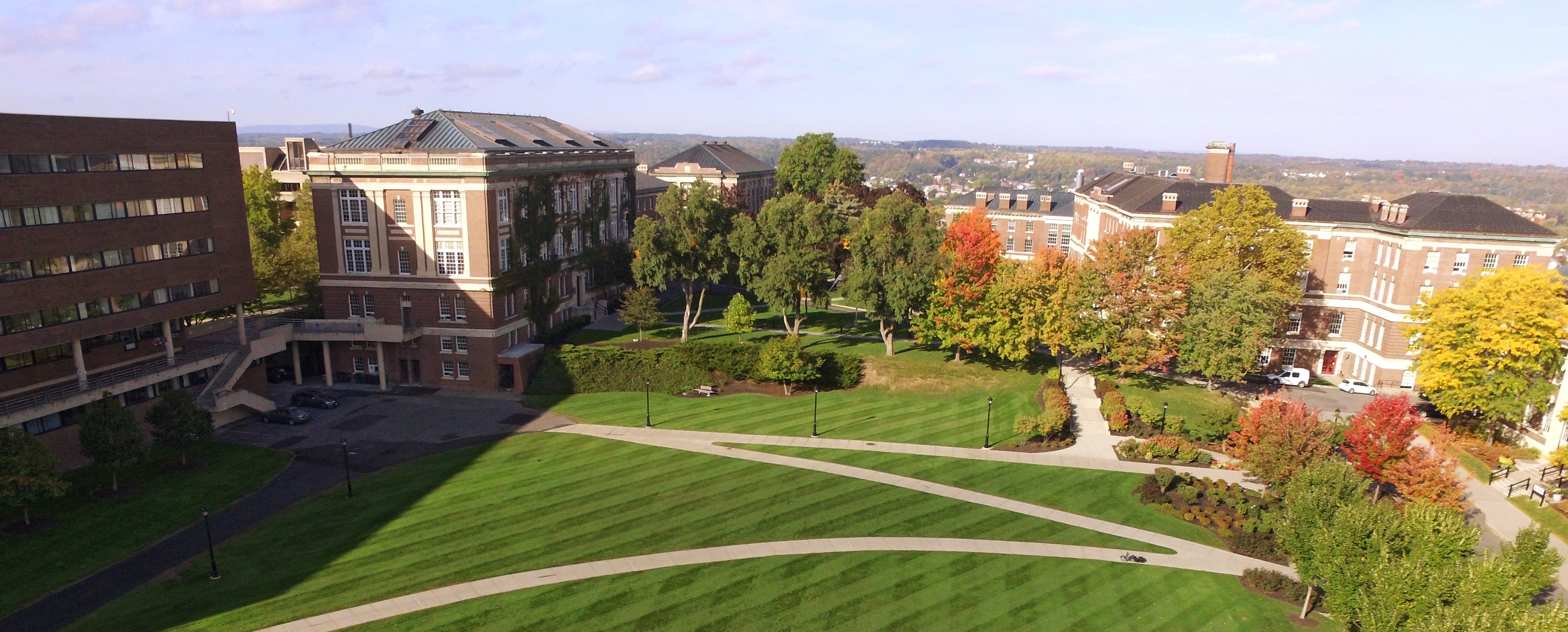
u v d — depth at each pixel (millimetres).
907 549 45312
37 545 45312
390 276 75250
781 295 76750
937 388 74375
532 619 38375
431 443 62812
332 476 56281
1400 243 74000
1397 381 75062
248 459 58719
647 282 81938
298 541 46469
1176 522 49531
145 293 60438
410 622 37969
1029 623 38406
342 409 70562
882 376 76625
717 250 81062
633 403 72562
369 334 74375
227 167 66062
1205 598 40688
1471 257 71812
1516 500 51781
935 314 75062
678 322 94000
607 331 88688
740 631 37562
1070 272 74125
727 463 58188
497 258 74562
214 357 65688
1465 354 58500
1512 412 56781
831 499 51969
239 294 67938
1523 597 30969
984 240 79875
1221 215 75125
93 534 46969
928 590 41094
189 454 59250
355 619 38156
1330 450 48656
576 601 39812
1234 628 38344
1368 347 78250
